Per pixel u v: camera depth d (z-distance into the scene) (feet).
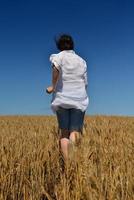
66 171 12.84
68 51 16.78
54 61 16.44
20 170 13.32
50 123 38.75
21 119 51.37
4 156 13.87
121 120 41.75
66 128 16.72
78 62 16.67
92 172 11.62
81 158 13.32
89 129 25.30
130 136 22.06
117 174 11.41
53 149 17.37
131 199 10.36
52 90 16.55
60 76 16.52
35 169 13.28
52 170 14.44
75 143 15.52
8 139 19.25
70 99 16.39
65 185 11.12
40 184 12.21
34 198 11.87
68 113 16.63
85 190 10.68
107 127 27.12
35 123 39.65
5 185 12.14
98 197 10.27
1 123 41.47
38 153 15.08
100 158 14.60
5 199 11.60
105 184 10.77
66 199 10.62
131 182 10.85
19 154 14.78
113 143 19.03
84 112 16.83
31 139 20.10
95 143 18.53
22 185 12.66
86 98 16.83
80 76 16.66
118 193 10.63
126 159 13.80
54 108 16.65
